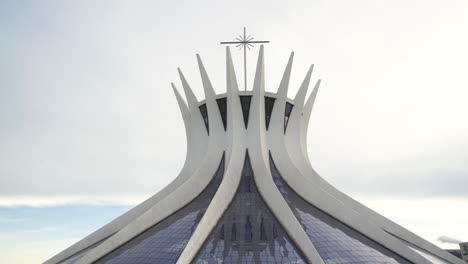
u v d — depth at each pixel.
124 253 23.31
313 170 31.61
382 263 21.52
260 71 31.17
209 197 28.00
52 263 27.83
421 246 27.94
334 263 20.33
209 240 22.52
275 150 31.39
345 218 25.86
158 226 25.98
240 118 32.06
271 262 19.98
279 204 24.39
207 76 32.88
